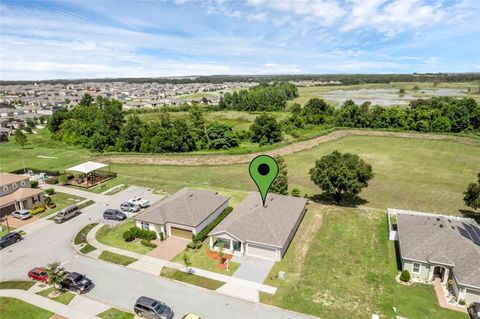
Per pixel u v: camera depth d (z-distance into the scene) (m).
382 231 39.53
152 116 139.38
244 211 38.78
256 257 34.00
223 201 43.81
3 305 26.86
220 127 86.50
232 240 34.44
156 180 60.53
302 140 87.19
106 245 36.91
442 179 59.28
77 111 114.44
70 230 40.75
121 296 28.00
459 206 47.25
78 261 33.59
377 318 24.61
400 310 25.95
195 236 36.78
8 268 32.38
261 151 78.56
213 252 35.03
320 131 98.12
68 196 52.69
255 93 165.25
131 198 51.50
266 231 34.31
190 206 40.31
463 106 95.88
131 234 37.88
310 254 34.44
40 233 39.91
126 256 34.44
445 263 28.88
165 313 24.97
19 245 36.97
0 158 77.94
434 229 33.31
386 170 64.94
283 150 80.50
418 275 30.45
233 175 64.00
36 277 30.23
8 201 45.78
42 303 27.12
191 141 82.12
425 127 96.56
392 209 43.81
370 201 49.50
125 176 63.31
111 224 42.28
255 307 26.47
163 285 29.48
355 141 92.31
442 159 72.19
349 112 107.69
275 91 167.62
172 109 157.38
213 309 26.27
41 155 80.44
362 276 30.58
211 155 73.88
